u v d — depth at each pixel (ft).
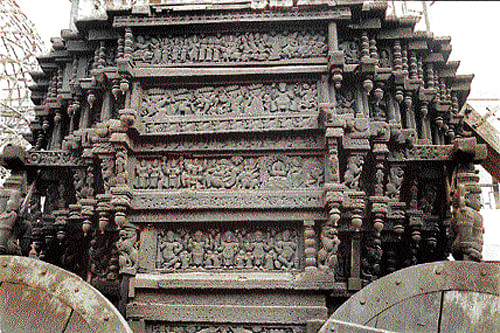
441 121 24.77
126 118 20.63
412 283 16.81
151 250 20.98
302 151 21.59
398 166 22.08
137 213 20.99
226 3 23.00
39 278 17.88
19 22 35.63
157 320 19.74
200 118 21.97
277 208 20.47
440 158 21.86
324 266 19.66
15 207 21.01
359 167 20.98
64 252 23.82
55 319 17.38
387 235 22.25
